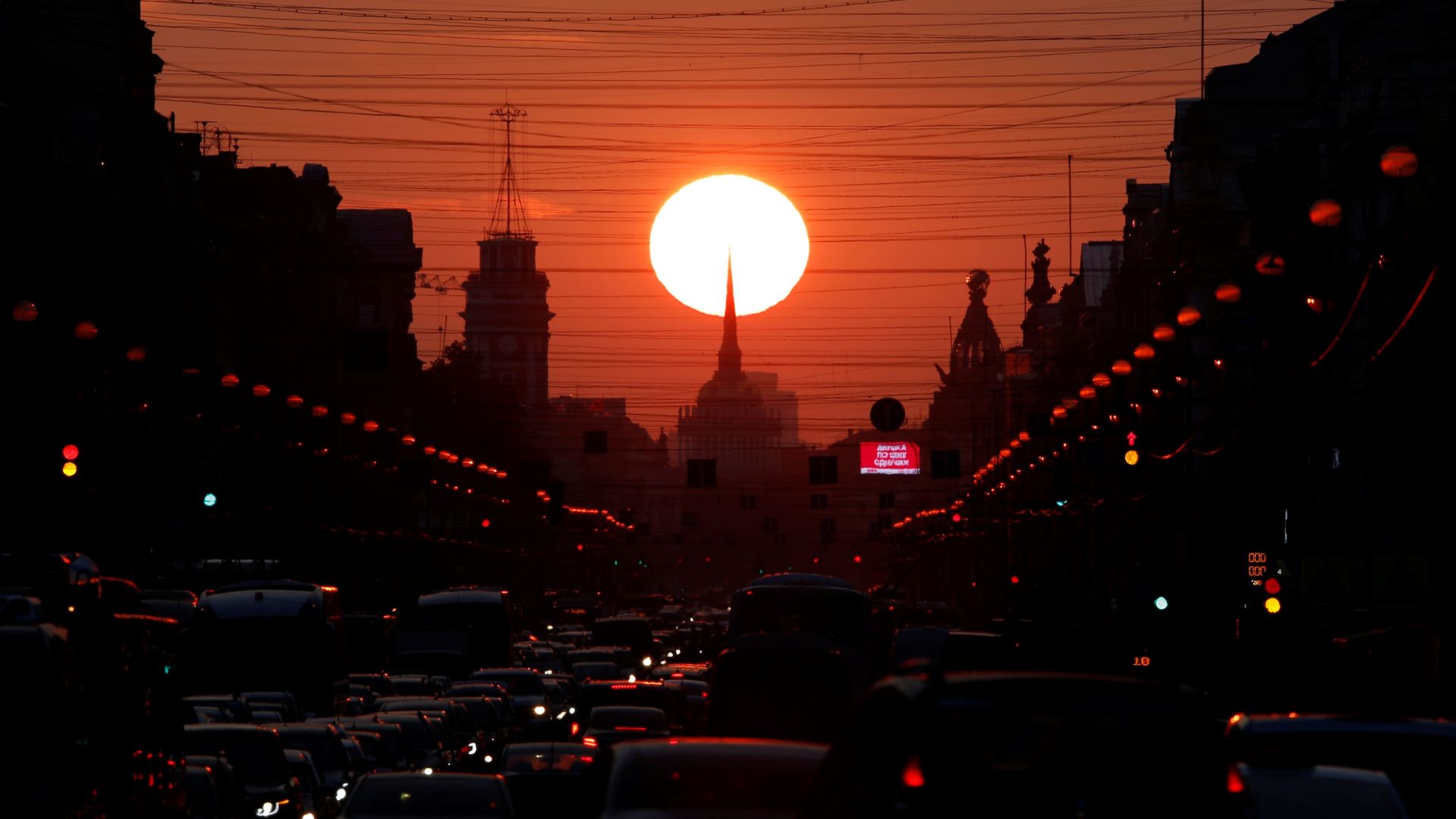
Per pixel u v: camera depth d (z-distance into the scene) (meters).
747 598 151.12
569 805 55.72
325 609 182.88
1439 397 175.50
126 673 76.38
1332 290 175.75
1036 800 36.22
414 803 84.31
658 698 173.88
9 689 67.81
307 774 110.19
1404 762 63.84
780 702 109.25
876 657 151.75
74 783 68.75
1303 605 198.00
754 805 51.72
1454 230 144.62
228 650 178.38
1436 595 173.75
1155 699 39.94
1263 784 59.84
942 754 35.78
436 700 163.38
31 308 154.88
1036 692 39.84
